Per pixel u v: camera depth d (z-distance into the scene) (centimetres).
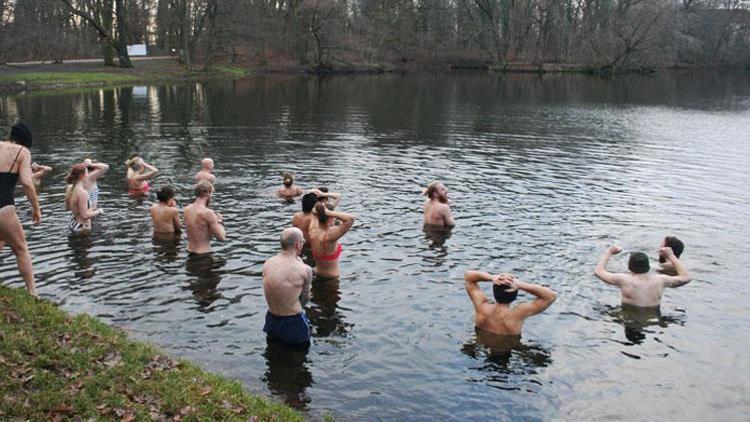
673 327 998
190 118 3366
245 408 709
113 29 7200
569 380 845
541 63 8306
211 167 1805
